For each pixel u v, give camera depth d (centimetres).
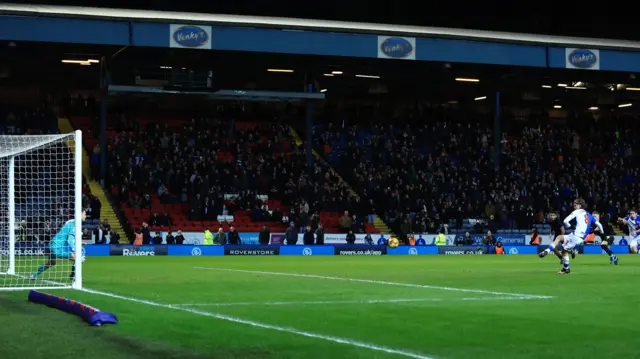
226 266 2745
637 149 5741
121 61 4653
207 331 965
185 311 1179
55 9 3816
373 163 5053
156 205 4462
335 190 4725
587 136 5784
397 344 877
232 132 5044
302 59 4734
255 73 5447
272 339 904
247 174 4656
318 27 4159
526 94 6112
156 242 4034
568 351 835
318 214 4556
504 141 5503
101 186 4472
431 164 5012
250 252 4094
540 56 4475
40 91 5184
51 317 1086
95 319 1008
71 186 4016
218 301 1351
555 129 5750
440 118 5644
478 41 4384
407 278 2002
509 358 794
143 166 4525
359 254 4259
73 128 5025
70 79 5228
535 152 5419
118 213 4303
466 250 4416
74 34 3816
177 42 3947
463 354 816
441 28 4403
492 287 1681
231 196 4591
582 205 2198
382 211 4666
